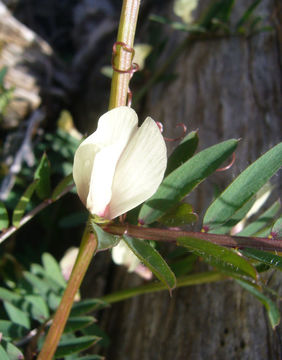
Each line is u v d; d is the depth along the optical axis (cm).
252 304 11
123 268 15
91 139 6
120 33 7
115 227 7
